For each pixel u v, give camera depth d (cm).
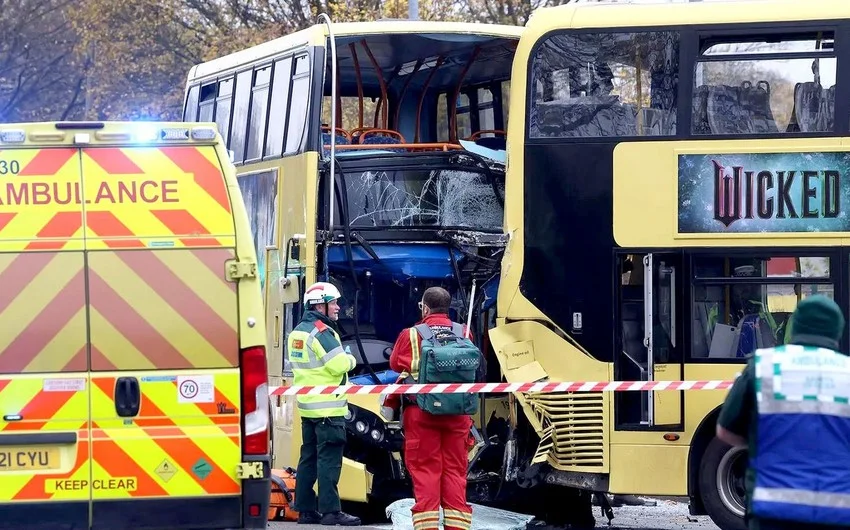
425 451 1525
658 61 1764
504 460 1862
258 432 1229
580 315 1770
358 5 4916
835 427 934
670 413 1733
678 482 1730
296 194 1998
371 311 2062
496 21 4891
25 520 1204
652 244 1745
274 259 2094
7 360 1207
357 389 1730
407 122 2427
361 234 1973
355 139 2227
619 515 2139
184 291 1230
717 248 1731
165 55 5644
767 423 945
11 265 1215
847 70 1714
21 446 1207
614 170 1764
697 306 1739
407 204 2000
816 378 942
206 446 1223
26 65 6247
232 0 5412
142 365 1221
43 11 6200
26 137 1228
